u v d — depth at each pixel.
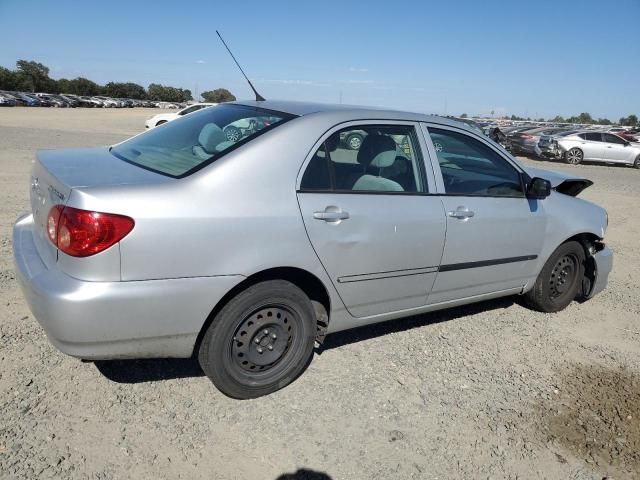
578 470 2.88
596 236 4.93
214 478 2.55
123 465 2.56
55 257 2.66
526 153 25.27
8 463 2.47
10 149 14.20
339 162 3.30
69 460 2.54
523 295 4.90
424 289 3.77
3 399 2.92
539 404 3.44
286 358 3.24
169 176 2.86
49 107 62.25
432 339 4.18
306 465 2.69
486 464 2.84
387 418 3.12
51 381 3.12
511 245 4.20
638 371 4.01
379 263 3.41
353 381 3.47
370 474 2.68
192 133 3.44
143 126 30.33
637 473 2.90
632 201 12.60
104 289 2.53
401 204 3.49
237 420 2.97
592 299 5.47
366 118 3.48
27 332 3.64
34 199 3.19
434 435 3.02
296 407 3.14
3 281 4.47
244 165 2.91
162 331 2.72
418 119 3.79
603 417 3.36
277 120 3.26
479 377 3.68
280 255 2.95
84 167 3.00
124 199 2.57
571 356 4.15
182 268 2.68
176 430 2.84
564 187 4.97
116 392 3.09
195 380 3.30
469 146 4.04
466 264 3.93
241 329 3.02
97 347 2.61
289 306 3.13
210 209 2.74
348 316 3.48
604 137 24.17
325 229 3.12
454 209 3.77
